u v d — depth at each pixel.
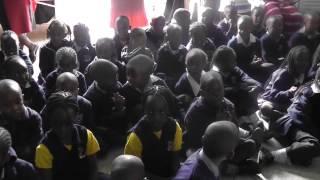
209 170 1.55
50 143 1.74
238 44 3.23
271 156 2.32
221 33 3.56
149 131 1.90
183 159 2.26
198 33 3.09
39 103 2.45
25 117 1.99
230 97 2.59
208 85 2.12
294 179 2.18
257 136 2.25
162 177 1.96
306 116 2.42
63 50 2.59
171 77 2.97
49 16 4.47
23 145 2.01
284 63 2.88
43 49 3.07
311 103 2.43
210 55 3.12
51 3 4.51
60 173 1.76
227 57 2.61
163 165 1.95
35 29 4.54
